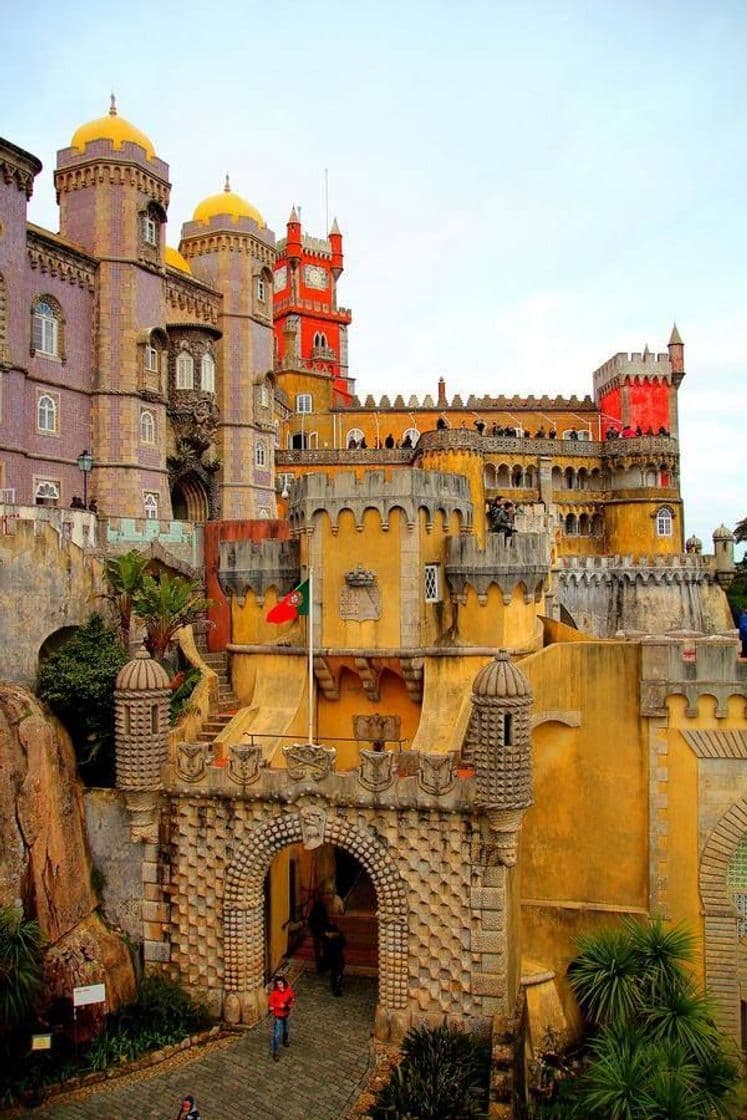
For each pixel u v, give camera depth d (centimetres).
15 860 2497
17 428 4531
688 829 2880
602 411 10306
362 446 9269
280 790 2650
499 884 2502
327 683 3409
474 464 7850
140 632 3462
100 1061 2425
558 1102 2408
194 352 5753
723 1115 2289
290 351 10381
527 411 9738
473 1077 2314
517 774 2425
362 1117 2231
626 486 8969
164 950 2745
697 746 2869
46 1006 2466
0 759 2533
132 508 5175
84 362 5125
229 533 4403
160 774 2731
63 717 2948
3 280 4416
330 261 11456
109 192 5197
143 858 2770
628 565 8081
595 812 2970
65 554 3103
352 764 3419
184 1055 2497
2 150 4362
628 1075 2248
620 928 2898
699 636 3719
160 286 5516
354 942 3156
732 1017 2825
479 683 2453
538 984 2792
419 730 3181
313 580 3362
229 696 3588
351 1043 2555
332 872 3391
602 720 2969
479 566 3412
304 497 3369
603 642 2983
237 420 6206
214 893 2711
